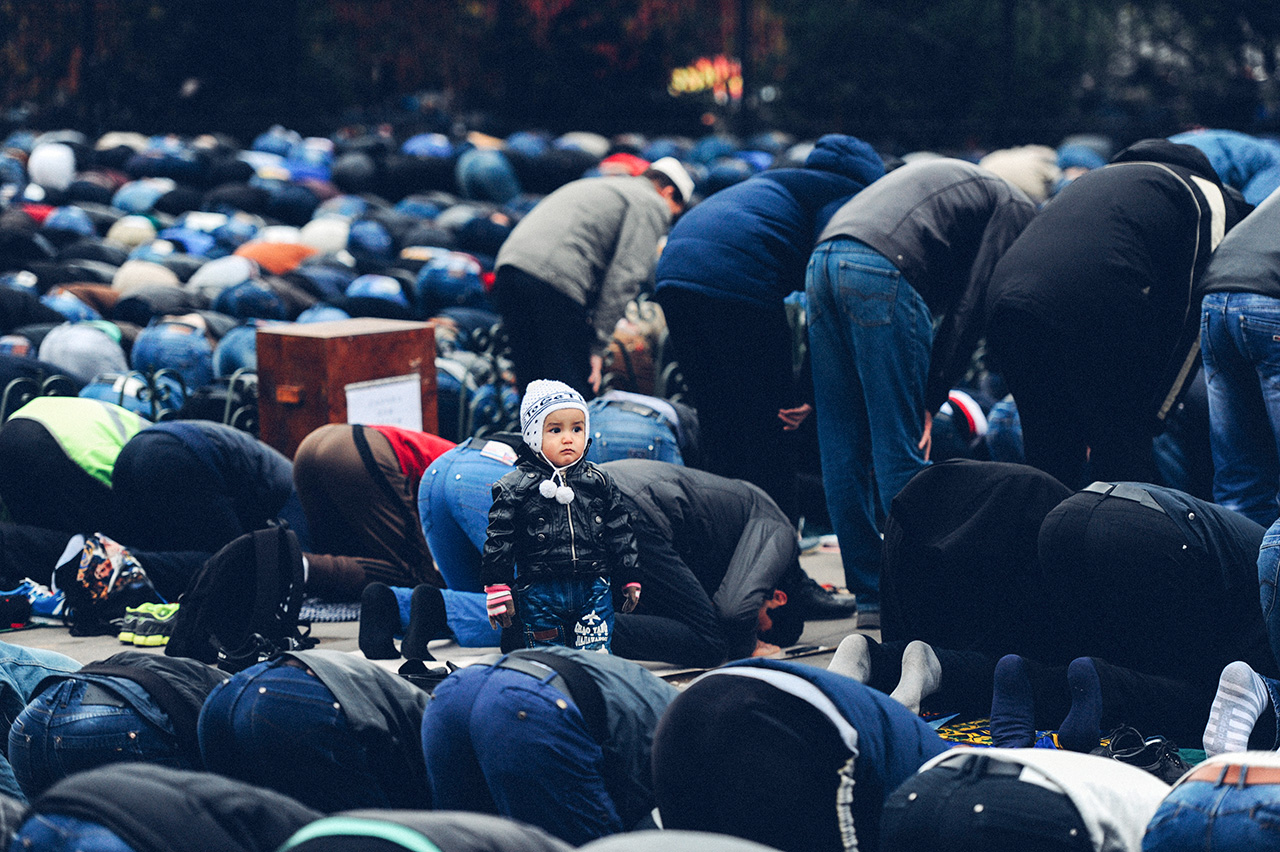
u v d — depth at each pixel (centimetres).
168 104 5147
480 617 1036
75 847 468
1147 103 4931
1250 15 4741
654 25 5700
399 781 670
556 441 909
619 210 1508
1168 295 1078
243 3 5141
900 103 4947
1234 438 1062
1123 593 830
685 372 1296
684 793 596
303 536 1370
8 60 5091
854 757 589
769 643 1115
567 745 620
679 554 1051
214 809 486
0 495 1311
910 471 1150
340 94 5594
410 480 1277
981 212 1160
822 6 5066
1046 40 4906
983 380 1806
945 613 930
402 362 1527
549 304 1483
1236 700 781
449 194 3662
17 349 1773
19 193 3425
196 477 1242
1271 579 788
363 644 1039
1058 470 1102
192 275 2431
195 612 1030
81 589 1193
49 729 701
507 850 457
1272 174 1300
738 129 4478
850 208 1166
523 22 5541
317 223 2811
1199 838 549
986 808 565
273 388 1488
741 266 1227
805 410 1293
